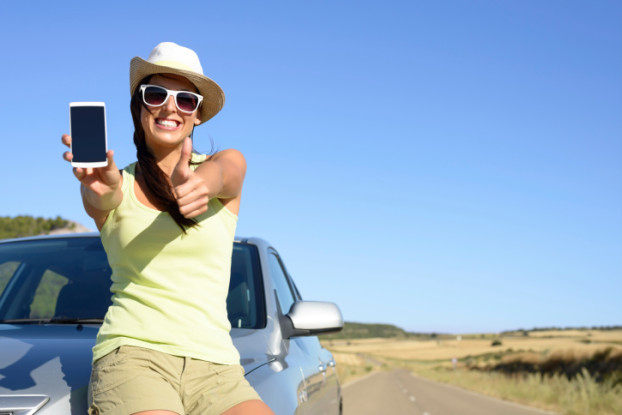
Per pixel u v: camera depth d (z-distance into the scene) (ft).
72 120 5.94
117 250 7.02
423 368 366.02
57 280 11.21
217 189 6.39
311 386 11.07
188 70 7.42
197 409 6.80
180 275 7.06
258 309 10.91
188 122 7.50
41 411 6.62
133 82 7.50
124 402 6.35
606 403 58.49
